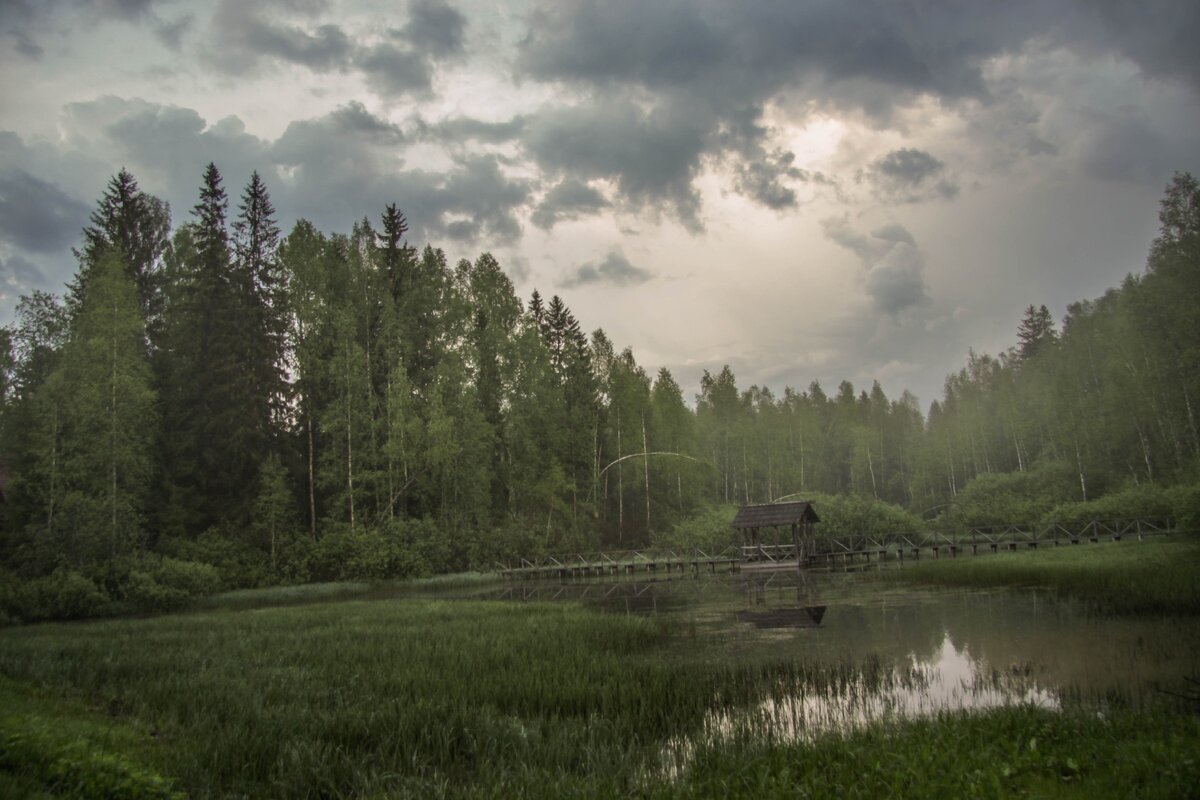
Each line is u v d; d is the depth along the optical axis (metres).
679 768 10.87
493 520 66.31
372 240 61.19
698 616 28.62
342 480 54.53
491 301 68.38
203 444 51.16
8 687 14.80
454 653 19.55
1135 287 54.31
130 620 31.88
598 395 77.25
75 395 41.03
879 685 15.78
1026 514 60.34
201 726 12.90
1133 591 23.72
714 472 90.00
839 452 119.94
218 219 52.88
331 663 18.70
